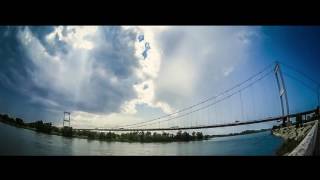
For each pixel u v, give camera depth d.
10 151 7.89
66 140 9.58
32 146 8.48
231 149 10.16
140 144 10.97
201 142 11.98
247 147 10.36
